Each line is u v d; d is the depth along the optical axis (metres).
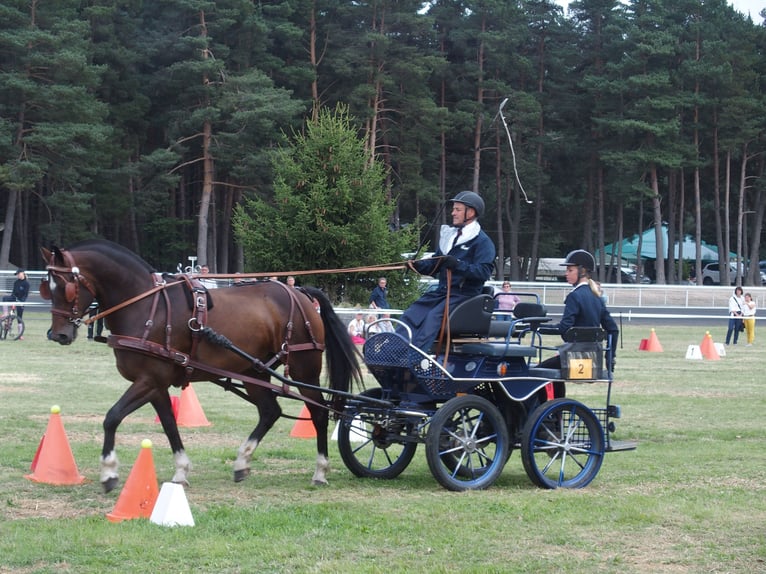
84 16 48.56
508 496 7.91
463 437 8.43
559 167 63.16
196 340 7.92
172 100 51.50
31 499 7.47
